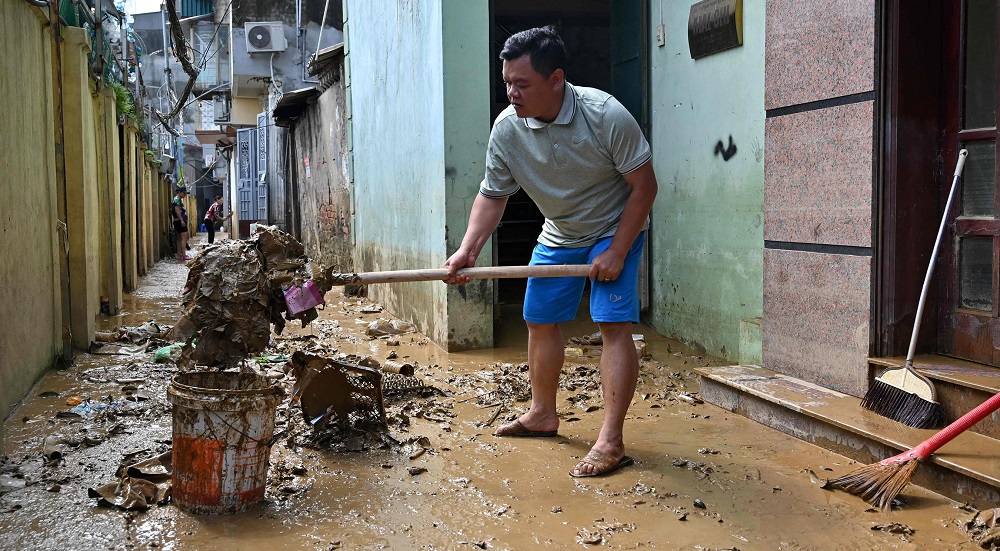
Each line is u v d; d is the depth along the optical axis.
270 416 3.31
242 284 3.27
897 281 4.06
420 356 6.66
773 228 4.82
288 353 6.70
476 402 5.11
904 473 3.29
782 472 3.71
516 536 3.05
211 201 52.84
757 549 2.93
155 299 11.52
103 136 9.42
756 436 4.27
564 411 4.82
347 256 12.70
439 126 6.81
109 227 9.53
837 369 4.37
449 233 6.77
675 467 3.81
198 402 3.14
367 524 3.16
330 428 4.25
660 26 6.93
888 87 3.97
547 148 3.78
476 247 3.96
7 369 4.72
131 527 3.09
